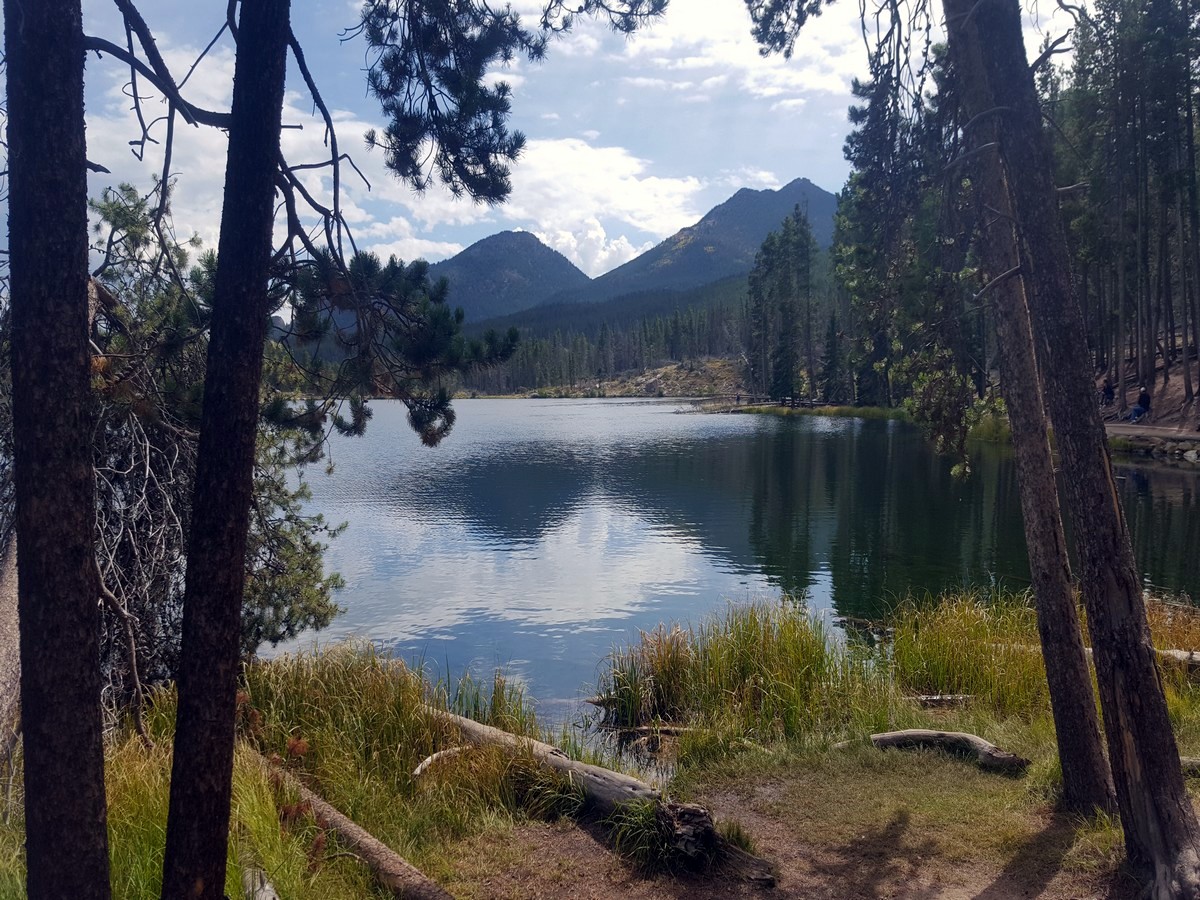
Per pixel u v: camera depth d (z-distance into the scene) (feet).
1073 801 17.38
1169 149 106.63
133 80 10.97
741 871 15.87
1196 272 108.68
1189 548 53.83
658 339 547.08
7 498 20.07
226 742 9.34
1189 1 99.60
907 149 21.25
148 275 21.94
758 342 325.83
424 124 16.47
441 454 144.05
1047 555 17.62
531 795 19.60
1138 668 13.76
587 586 52.24
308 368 15.58
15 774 15.65
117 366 18.35
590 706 30.48
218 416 9.25
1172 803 13.46
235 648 9.39
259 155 9.36
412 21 16.02
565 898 15.35
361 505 88.02
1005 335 17.98
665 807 16.99
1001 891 14.49
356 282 14.44
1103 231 110.52
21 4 8.20
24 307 8.31
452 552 63.62
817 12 24.07
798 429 184.24
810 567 55.57
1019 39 14.76
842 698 26.13
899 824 17.58
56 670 8.41
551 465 125.08
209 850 9.27
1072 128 106.93
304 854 14.71
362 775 20.31
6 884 12.23
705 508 82.64
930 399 23.40
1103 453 14.16
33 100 8.23
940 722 24.04
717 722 24.89
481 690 30.07
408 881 14.85
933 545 61.26
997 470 102.47
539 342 570.46
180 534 24.84
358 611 46.70
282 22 9.48
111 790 15.47
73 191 8.40
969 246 21.30
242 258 9.28
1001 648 28.99
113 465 23.85
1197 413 104.17
